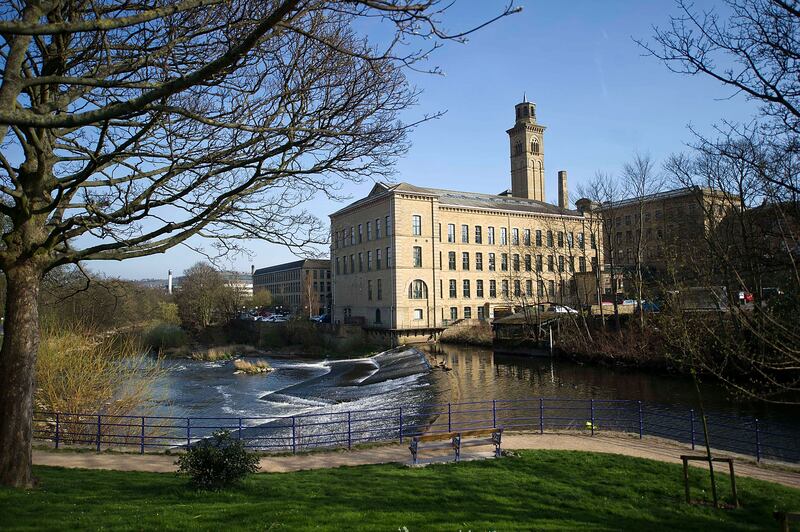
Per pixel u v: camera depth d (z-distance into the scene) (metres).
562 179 89.81
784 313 15.74
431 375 37.12
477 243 70.06
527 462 14.43
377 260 67.31
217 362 55.06
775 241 16.16
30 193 10.16
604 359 40.56
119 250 10.73
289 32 9.04
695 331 20.06
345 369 47.62
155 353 60.53
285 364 53.28
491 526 9.07
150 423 24.38
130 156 10.89
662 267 53.06
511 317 54.56
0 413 10.45
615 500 11.56
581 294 65.75
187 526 8.36
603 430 19.20
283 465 14.57
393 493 11.30
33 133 9.23
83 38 10.57
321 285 125.12
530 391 31.12
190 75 5.61
